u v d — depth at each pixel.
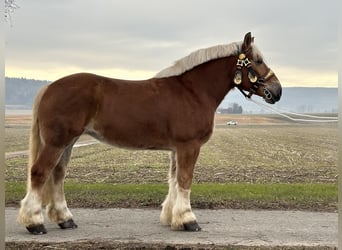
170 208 6.86
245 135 35.44
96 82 6.37
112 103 6.32
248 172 15.70
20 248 5.57
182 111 6.51
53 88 6.23
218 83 6.94
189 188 6.55
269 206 8.47
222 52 6.94
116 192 9.80
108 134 6.40
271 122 51.94
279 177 14.33
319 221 7.28
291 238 6.16
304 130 40.69
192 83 6.78
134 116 6.37
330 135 35.94
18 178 13.37
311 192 9.90
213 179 13.78
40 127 6.20
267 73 6.94
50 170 6.14
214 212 7.95
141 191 9.97
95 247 5.63
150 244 5.77
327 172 15.69
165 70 6.81
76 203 8.61
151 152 23.25
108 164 17.92
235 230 6.62
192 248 5.61
